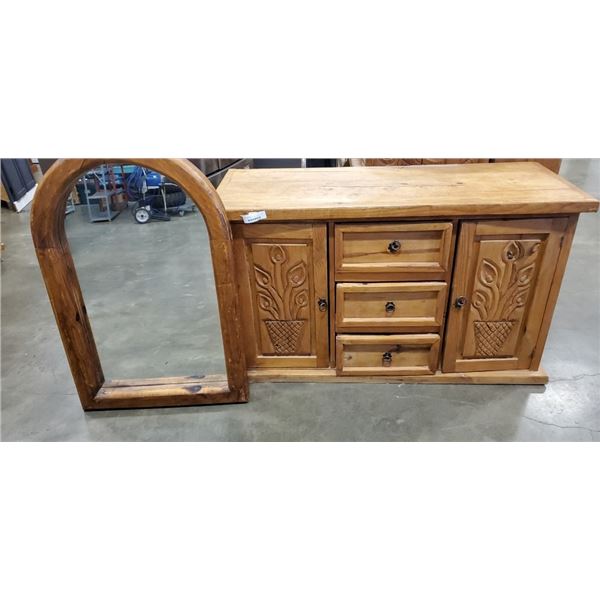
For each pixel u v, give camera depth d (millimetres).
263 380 2291
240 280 2057
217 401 2174
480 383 2232
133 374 2439
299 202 1902
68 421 2119
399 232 1905
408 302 2055
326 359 2258
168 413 2152
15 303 3125
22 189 4969
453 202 1831
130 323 2883
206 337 2732
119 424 2096
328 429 2025
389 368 2221
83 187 4953
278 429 2035
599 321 2732
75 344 2027
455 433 1985
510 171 2205
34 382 2369
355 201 1883
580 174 5695
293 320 2154
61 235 1899
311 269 2014
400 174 2211
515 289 2021
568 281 3186
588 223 4152
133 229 4340
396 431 2002
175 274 3471
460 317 2078
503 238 1920
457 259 1944
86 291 3250
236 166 4895
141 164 1728
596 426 2002
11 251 3912
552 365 2365
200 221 4496
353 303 2062
